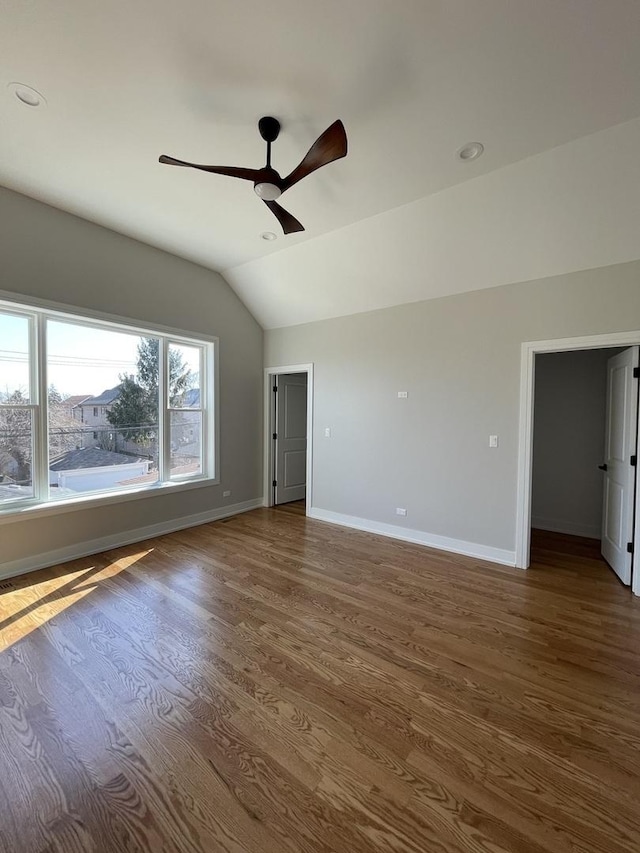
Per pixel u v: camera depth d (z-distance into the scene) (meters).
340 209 3.13
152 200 3.06
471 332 3.60
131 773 1.41
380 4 1.55
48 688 1.84
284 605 2.65
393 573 3.21
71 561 3.38
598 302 2.98
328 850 1.17
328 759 1.47
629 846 1.19
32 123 2.24
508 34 1.66
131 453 3.98
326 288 4.26
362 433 4.39
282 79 1.91
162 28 1.66
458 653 2.15
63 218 3.25
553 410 4.41
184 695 1.80
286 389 5.60
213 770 1.42
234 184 2.83
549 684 1.91
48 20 1.63
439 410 3.82
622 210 2.60
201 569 3.24
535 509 4.56
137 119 2.21
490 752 1.52
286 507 5.42
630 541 2.98
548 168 2.51
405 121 2.17
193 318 4.38
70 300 3.32
